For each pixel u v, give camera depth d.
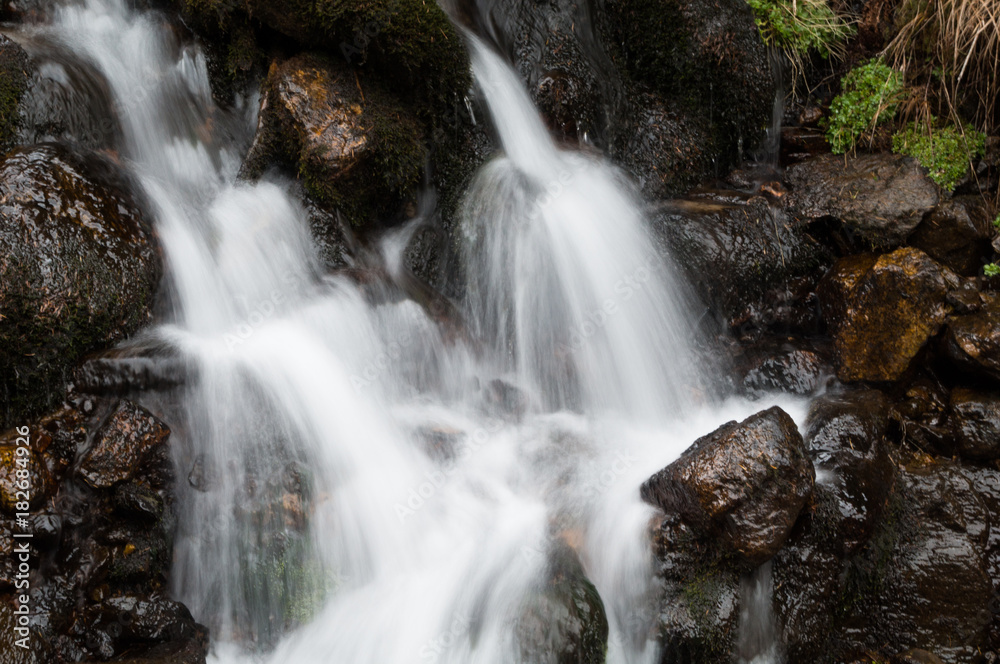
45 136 4.59
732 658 3.83
